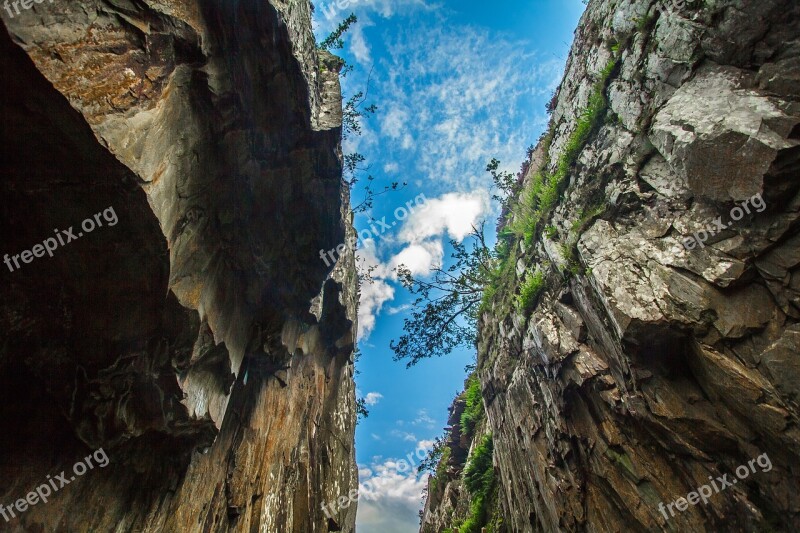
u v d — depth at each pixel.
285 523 11.62
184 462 7.21
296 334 11.68
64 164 4.21
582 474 9.94
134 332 5.41
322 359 16.72
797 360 5.28
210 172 6.37
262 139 7.47
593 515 9.43
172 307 5.67
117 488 5.98
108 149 4.11
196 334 6.12
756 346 5.75
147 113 4.65
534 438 12.44
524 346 13.14
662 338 6.89
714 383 6.32
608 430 8.73
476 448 23.36
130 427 5.75
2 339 4.64
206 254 6.72
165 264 5.20
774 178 5.65
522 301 12.91
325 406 17.69
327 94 11.02
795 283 5.50
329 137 8.80
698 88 7.22
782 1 6.09
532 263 13.59
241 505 9.02
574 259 9.92
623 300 7.45
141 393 5.82
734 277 6.04
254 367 10.20
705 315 6.33
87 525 5.42
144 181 4.57
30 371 4.88
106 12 4.45
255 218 8.16
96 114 4.04
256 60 6.75
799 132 5.56
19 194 4.29
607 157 9.66
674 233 7.18
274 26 6.64
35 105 3.81
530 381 12.89
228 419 9.09
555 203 12.35
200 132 5.95
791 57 5.96
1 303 4.58
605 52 11.33
